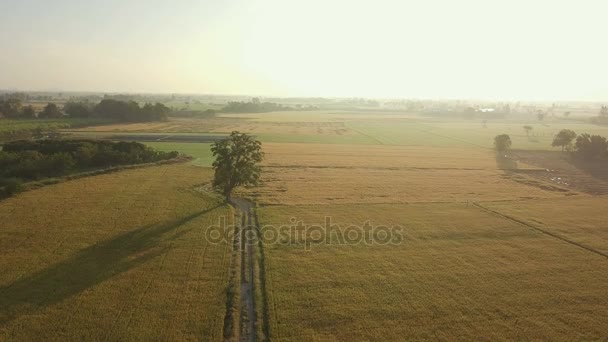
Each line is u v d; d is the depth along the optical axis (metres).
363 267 35.06
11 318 25.97
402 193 62.50
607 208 55.91
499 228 46.38
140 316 26.70
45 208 48.72
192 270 33.59
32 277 31.47
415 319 27.33
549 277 34.12
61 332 24.72
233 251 37.88
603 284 33.06
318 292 30.56
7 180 60.66
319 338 25.02
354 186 66.56
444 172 81.06
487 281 33.09
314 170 79.75
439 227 46.16
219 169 54.31
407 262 36.38
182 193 57.53
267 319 27.00
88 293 29.33
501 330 26.31
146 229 42.56
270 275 33.09
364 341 24.80
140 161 78.50
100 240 39.22
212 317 26.98
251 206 53.31
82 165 73.25
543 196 62.75
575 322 27.44
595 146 99.25
